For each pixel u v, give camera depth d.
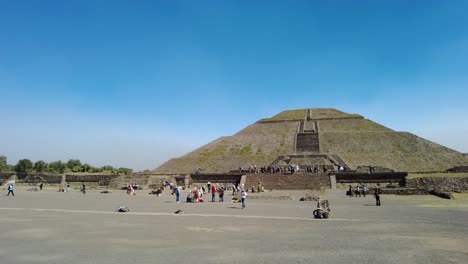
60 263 13.62
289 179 59.75
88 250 15.70
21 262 13.80
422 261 13.79
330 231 20.42
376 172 60.75
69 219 25.20
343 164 74.44
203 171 80.06
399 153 79.88
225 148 92.31
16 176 76.06
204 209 32.38
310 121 104.50
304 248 16.03
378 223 23.44
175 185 61.25
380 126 96.50
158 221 24.39
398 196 45.50
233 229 21.12
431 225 22.55
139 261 13.84
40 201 39.62
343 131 93.25
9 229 20.97
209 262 13.73
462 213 28.58
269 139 94.25
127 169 95.50
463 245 16.62
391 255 14.73
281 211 30.75
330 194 48.09
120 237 18.59
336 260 13.95
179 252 15.30
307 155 79.44
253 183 59.91
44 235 19.14
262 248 16.05
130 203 38.25
